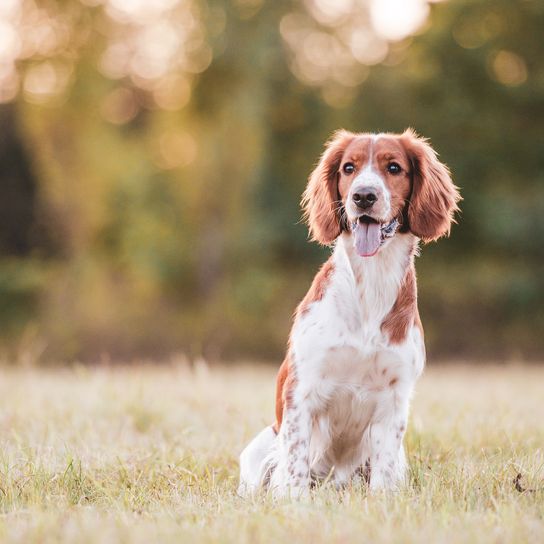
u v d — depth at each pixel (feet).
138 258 82.58
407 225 17.12
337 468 17.63
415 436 19.08
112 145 90.38
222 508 13.55
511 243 77.20
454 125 80.12
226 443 19.86
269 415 23.36
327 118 85.46
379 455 16.29
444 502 13.66
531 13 79.82
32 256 82.33
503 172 80.69
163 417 22.77
